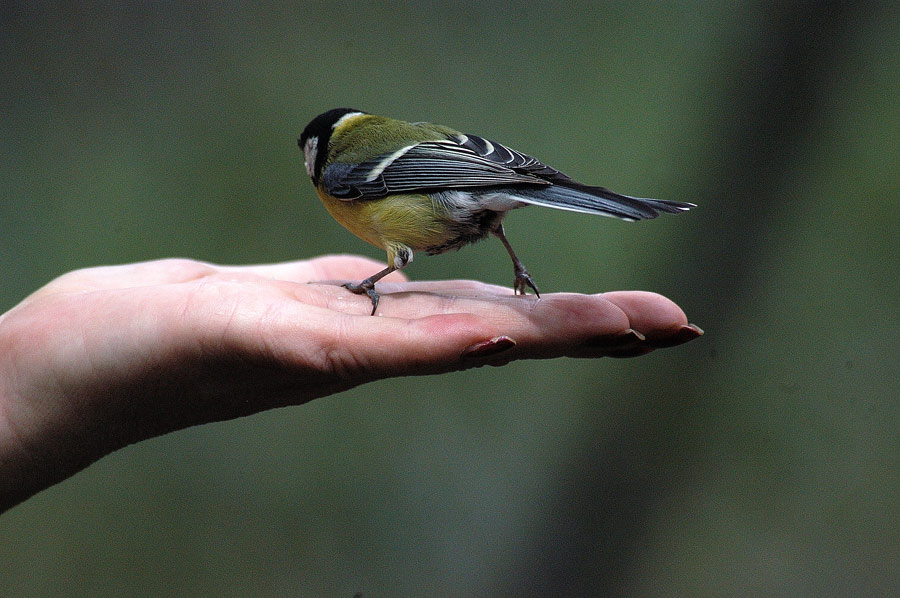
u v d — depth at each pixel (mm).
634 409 11477
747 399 11477
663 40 13867
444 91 14203
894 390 11211
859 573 10945
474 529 11383
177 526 10727
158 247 12430
